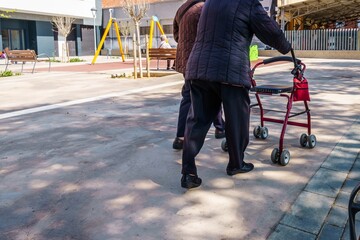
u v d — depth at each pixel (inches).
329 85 402.3
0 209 133.6
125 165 173.5
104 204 135.9
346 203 133.0
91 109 301.3
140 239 113.2
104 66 792.3
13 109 305.9
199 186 148.6
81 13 1444.4
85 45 1523.1
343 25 1780.3
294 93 173.2
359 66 657.0
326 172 158.9
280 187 146.5
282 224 120.3
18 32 1293.1
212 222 122.0
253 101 310.5
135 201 137.6
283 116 254.5
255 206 131.9
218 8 141.8
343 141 198.2
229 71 137.6
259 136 205.6
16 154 192.1
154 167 170.4
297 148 190.1
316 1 1035.3
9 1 1190.3
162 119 262.4
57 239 114.2
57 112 291.6
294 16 1179.9
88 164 175.9
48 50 1374.3
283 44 146.2
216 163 172.9
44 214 129.6
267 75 502.9
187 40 180.7
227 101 143.3
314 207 130.3
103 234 116.3
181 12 183.3
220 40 139.6
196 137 144.6
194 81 144.3
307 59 924.6
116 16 1529.3
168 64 641.0
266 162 172.2
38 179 159.5
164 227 119.5
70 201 138.9
